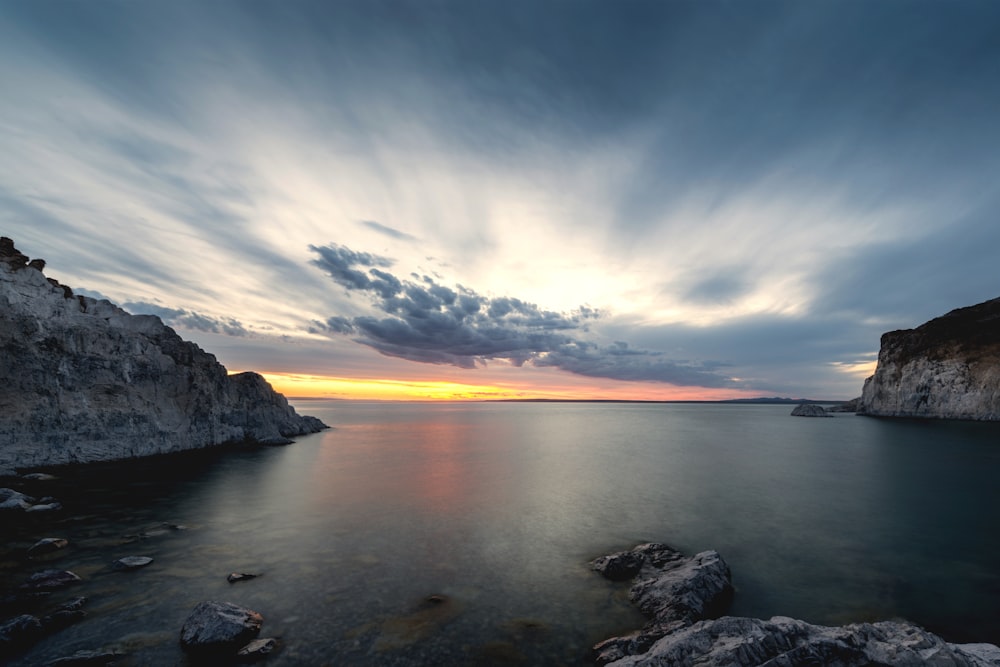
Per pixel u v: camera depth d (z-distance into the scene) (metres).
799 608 14.58
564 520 23.98
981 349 91.06
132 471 33.00
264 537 20.31
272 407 61.41
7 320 29.44
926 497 29.95
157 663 10.62
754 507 27.11
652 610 13.61
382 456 47.59
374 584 15.62
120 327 37.31
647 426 101.88
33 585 14.34
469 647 11.81
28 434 30.06
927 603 15.03
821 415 133.12
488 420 127.56
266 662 10.88
